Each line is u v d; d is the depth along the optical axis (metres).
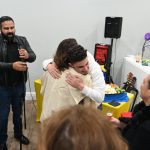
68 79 1.60
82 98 1.61
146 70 2.98
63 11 3.71
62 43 1.70
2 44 2.38
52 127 0.54
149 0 3.76
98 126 0.54
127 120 1.79
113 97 2.69
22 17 3.67
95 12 3.76
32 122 3.27
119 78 4.08
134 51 3.98
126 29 3.88
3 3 3.58
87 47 3.92
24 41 2.51
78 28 3.82
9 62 2.40
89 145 0.51
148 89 1.47
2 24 2.35
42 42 3.83
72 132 0.52
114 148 0.53
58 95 1.61
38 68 3.92
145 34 3.80
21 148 2.67
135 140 1.35
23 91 2.57
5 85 2.43
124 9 3.78
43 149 0.52
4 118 2.51
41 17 3.71
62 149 0.51
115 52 3.96
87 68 1.63
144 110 1.41
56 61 1.71
